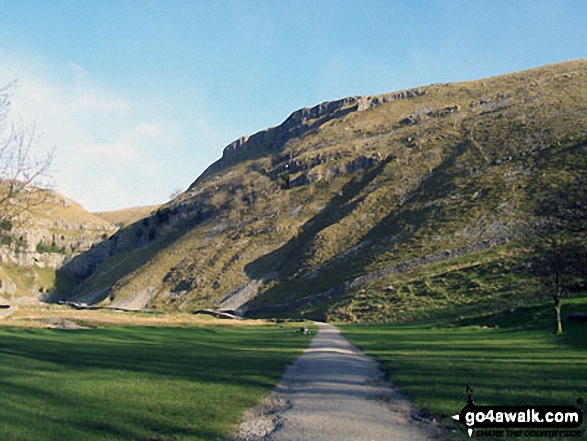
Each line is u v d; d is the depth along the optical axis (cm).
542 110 13662
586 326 3234
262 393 1600
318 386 1727
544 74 19100
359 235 11238
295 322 7219
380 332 4725
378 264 8944
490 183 10244
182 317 8138
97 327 4794
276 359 2541
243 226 15362
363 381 1819
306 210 14625
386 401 1436
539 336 3178
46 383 1631
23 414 1203
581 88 14838
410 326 5312
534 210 8244
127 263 18388
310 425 1174
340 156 17450
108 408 1311
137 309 12625
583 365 1831
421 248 8806
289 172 18200
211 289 12156
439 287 6912
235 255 13462
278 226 14062
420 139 15862
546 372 1702
